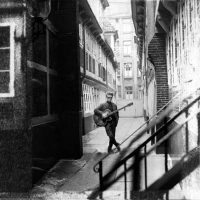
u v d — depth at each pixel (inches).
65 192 241.0
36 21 279.7
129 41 2278.5
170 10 321.1
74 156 388.2
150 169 288.0
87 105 757.9
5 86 253.0
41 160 296.4
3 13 253.6
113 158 366.3
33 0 274.2
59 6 397.1
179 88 301.7
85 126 683.4
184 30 274.4
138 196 211.6
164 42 416.8
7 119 252.1
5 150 251.8
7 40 253.4
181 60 292.7
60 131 392.5
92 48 887.1
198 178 170.6
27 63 254.1
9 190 250.1
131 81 2244.1
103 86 1098.1
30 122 255.8
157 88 413.4
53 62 374.9
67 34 398.3
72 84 396.5
